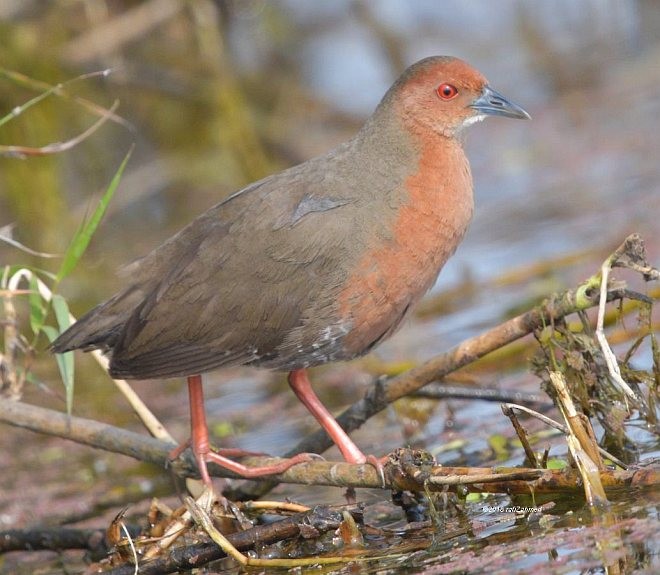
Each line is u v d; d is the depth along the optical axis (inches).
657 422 350.9
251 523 330.0
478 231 706.8
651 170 739.4
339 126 865.5
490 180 808.9
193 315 358.9
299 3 913.5
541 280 578.6
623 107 884.6
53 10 756.6
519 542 285.6
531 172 802.8
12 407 383.6
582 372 343.0
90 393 561.0
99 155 771.4
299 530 316.2
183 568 320.5
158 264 371.2
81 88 749.3
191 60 794.2
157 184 797.9
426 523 320.5
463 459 379.2
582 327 356.8
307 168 376.2
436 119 383.9
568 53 966.4
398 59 906.1
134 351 357.4
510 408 321.1
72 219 742.5
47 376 587.5
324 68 909.2
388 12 949.8
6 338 385.4
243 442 456.8
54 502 426.3
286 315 357.4
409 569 286.4
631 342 448.8
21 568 369.1
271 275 357.7
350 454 365.7
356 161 374.9
